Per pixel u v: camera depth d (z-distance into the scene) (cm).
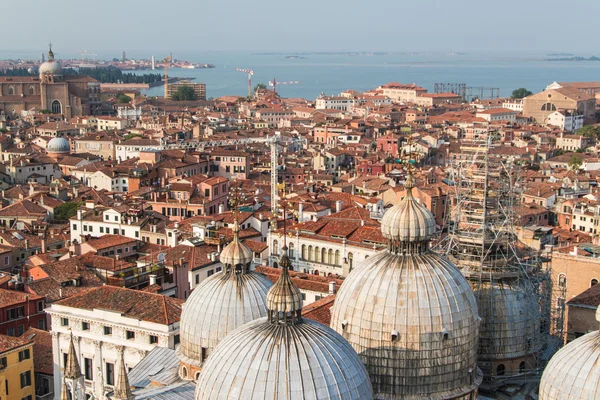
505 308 12488
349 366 8994
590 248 19250
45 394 16725
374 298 10544
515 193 16525
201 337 11669
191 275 19412
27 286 19300
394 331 10350
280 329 9106
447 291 10506
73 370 10700
